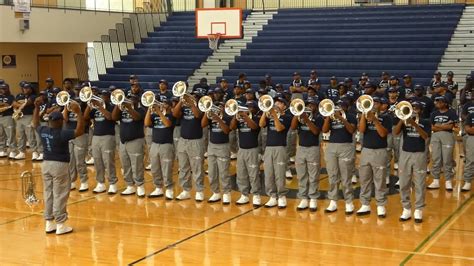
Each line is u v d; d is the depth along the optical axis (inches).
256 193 429.1
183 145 439.5
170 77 935.0
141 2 1059.3
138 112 448.8
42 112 481.7
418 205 384.2
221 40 992.2
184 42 1011.3
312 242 346.9
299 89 640.4
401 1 1043.3
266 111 404.5
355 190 474.0
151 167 450.9
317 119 407.2
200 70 938.7
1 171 560.4
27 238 359.6
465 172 465.7
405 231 366.3
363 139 394.9
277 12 1029.8
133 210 421.4
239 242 348.2
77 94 515.8
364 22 947.3
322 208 421.4
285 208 422.6
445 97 470.3
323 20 973.2
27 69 925.2
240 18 941.2
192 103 432.1
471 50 839.7
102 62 973.2
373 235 358.6
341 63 874.8
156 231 371.6
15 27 820.0
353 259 317.4
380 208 395.5
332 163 403.9
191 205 433.4
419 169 380.2
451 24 890.1
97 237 360.5
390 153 486.3
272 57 928.3
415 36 883.4
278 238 354.9
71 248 340.2
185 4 1149.7
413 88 596.4
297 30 972.6
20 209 426.9
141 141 454.0
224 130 426.3
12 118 612.4
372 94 492.4
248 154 423.2
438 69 824.3
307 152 409.7
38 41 853.8
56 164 359.3
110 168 464.4
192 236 360.5
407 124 374.0
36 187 494.6
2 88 611.8
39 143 602.5
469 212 408.5
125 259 320.8
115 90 446.0
